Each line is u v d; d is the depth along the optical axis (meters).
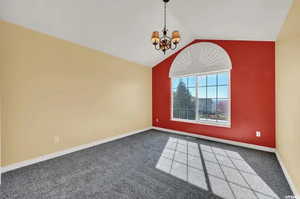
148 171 2.25
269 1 1.76
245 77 3.28
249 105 3.23
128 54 3.99
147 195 1.71
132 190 1.80
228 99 3.55
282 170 2.26
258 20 2.26
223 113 3.68
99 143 3.53
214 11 2.34
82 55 3.18
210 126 3.85
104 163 2.51
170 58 4.67
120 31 2.95
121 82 4.13
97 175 2.13
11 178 2.01
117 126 4.00
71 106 2.98
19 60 2.28
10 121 2.20
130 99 4.41
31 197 1.67
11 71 2.20
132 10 2.45
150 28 3.02
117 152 3.00
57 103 2.76
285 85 2.19
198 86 4.12
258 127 3.13
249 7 1.99
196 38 3.92
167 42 2.31
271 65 2.98
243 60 3.30
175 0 2.26
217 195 1.71
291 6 1.79
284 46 2.19
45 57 2.59
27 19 2.21
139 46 3.68
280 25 2.25
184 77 4.44
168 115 4.77
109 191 1.78
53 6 2.07
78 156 2.79
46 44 2.60
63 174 2.14
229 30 2.92
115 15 2.48
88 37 2.94
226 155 2.83
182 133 4.43
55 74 2.72
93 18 2.45
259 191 1.78
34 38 2.45
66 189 1.81
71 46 2.98
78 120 3.11
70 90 2.96
